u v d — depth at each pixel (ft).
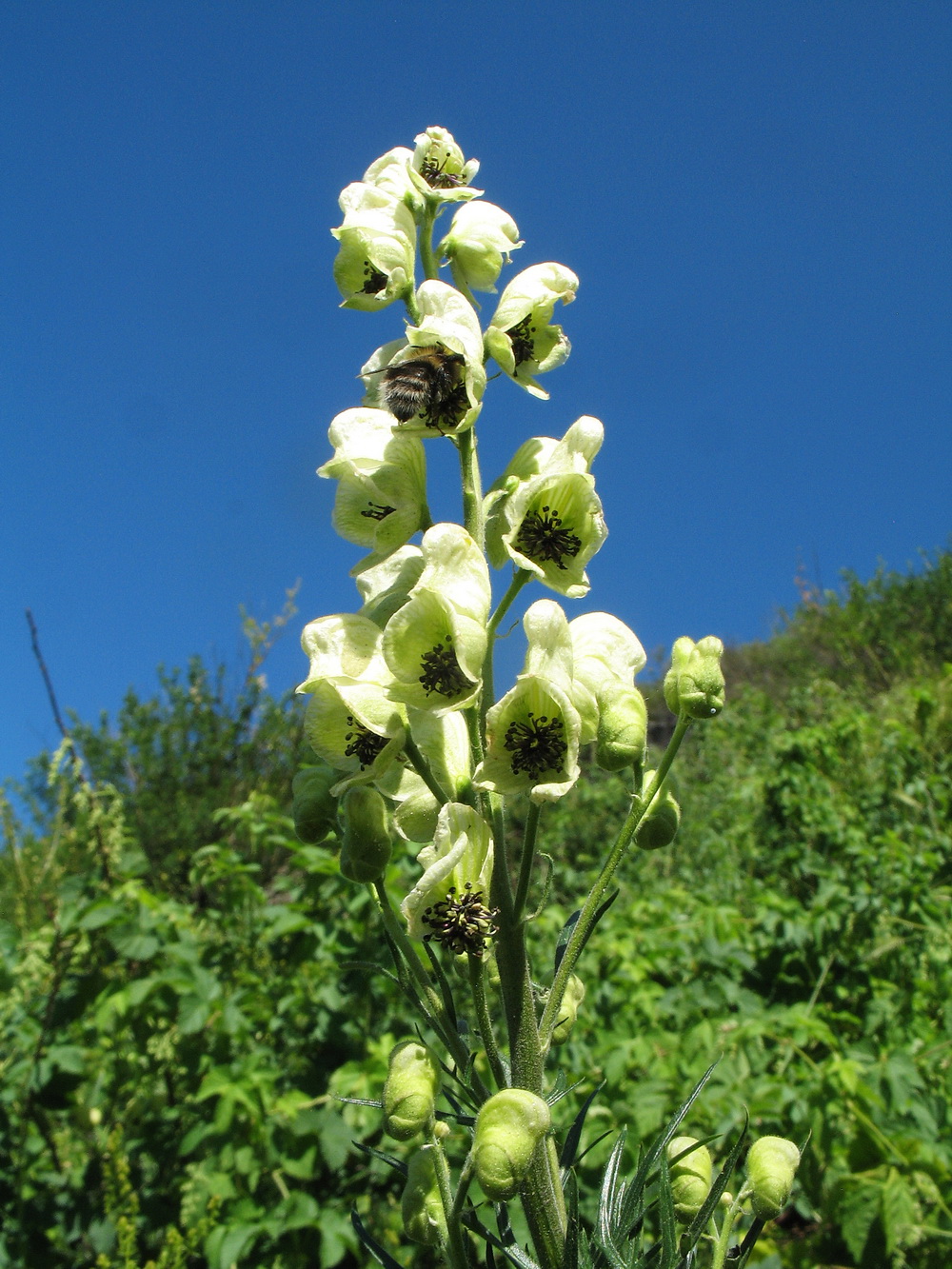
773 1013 1.47
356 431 0.72
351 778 0.65
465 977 0.66
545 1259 0.61
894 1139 1.25
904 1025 1.57
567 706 0.59
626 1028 1.40
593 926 0.63
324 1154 1.26
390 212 0.74
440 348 0.68
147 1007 1.41
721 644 0.66
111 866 1.64
